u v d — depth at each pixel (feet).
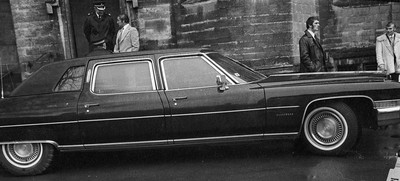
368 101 14.85
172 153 17.20
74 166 16.35
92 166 16.16
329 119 14.82
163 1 28.50
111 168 15.65
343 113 14.48
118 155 17.61
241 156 15.90
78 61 15.69
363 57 31.58
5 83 30.58
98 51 22.58
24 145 15.33
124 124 14.69
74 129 14.79
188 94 14.69
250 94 14.58
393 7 32.09
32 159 15.34
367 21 31.73
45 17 29.27
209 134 14.73
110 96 14.90
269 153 16.06
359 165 13.73
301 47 20.59
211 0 27.12
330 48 31.32
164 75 15.12
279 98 14.55
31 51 29.37
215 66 15.20
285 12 26.45
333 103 14.65
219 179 13.17
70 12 30.27
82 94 15.06
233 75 15.11
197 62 15.30
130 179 13.98
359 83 14.64
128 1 28.66
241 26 26.71
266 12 26.53
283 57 26.63
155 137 14.80
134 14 28.89
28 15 29.17
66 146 14.97
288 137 14.79
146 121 14.65
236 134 14.73
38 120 14.88
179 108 14.58
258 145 17.48
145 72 15.24
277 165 14.32
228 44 27.02
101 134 14.78
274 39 26.63
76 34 31.50
